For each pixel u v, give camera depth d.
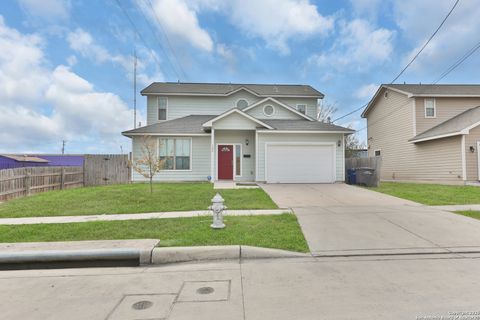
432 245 5.37
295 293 3.54
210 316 3.00
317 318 2.94
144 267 4.70
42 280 4.16
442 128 17.03
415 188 13.30
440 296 3.41
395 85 21.36
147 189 12.38
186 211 8.43
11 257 4.78
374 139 24.23
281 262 4.70
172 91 19.81
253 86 22.33
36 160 24.41
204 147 16.83
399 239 5.68
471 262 4.60
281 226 6.41
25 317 3.07
